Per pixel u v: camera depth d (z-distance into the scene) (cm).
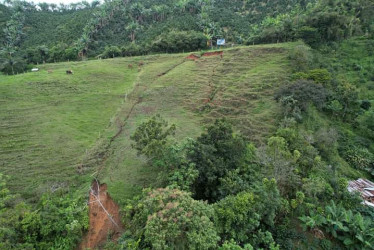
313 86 3828
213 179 2142
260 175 2372
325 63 5281
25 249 1669
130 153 2950
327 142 3297
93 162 2788
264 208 2027
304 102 3659
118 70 5662
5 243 1636
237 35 7675
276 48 5484
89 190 2395
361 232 2091
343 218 2211
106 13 9156
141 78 5231
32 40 8881
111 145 3127
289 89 3844
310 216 2289
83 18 9550
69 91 4500
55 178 2552
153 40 7331
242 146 2486
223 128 2483
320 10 6719
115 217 2144
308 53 4962
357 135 3941
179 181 2034
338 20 5912
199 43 6638
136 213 1914
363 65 5469
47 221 1878
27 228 1798
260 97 4141
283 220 2267
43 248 1788
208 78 4962
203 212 1628
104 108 4081
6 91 4241
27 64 6372
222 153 2395
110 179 2528
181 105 4259
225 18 8750
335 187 2638
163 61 6069
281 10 8862
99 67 5709
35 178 2552
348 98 4081
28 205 2175
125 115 3897
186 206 1605
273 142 2672
